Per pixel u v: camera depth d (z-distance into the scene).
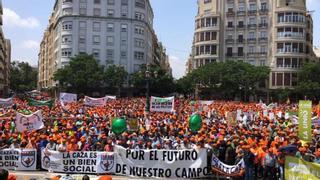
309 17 89.12
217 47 93.25
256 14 91.19
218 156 16.81
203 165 16.48
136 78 88.75
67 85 87.38
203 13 95.75
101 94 89.62
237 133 20.83
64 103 40.44
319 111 34.97
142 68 90.94
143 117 31.55
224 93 80.12
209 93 84.19
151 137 20.72
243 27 92.31
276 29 86.38
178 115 32.88
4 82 136.50
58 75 86.06
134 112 36.03
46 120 27.86
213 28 93.44
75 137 19.73
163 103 31.50
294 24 85.00
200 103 48.03
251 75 76.50
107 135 21.27
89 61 86.56
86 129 22.19
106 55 98.38
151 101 31.61
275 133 21.83
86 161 17.44
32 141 18.41
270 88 85.31
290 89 80.12
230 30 93.69
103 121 27.48
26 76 180.62
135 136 20.17
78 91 86.44
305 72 75.81
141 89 92.94
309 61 86.19
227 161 16.47
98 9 98.06
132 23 99.50
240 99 82.00
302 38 85.50
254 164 16.25
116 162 17.23
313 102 76.31
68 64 92.25
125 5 99.19
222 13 94.44
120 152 17.19
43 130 21.84
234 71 78.00
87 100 40.38
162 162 16.75
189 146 17.86
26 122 21.73
